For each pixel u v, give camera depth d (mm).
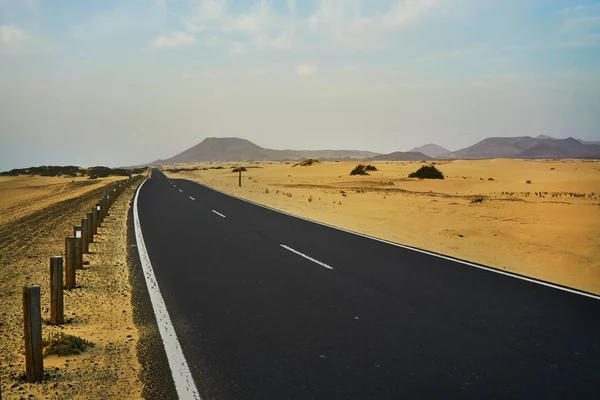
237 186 43781
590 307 6691
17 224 19016
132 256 10867
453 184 42219
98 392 4215
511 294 7406
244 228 15516
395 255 10773
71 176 86188
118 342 5473
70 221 18906
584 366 4637
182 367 4707
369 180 47750
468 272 9008
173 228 15586
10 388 4312
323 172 73750
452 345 5211
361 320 6121
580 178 49562
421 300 7059
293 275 8781
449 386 4203
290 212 21031
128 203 25578
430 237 14148
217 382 4348
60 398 4105
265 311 6547
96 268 9609
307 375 4465
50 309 6809
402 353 4988
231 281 8344
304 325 5934
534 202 24750
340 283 8141
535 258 10992
